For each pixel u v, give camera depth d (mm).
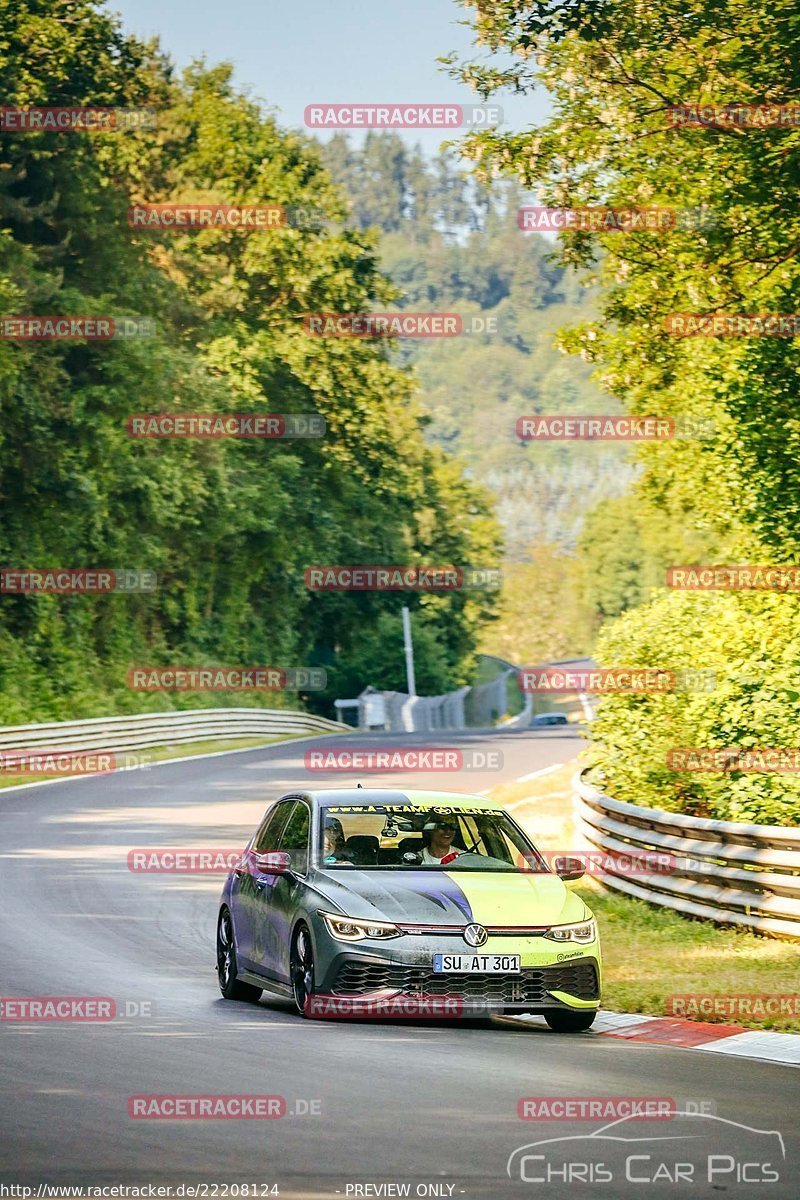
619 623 53656
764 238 59531
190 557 155875
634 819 43969
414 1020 27578
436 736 142625
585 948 26734
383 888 26969
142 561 139500
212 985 31953
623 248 64250
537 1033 26531
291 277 172875
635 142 58812
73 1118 18797
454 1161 16828
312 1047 24094
